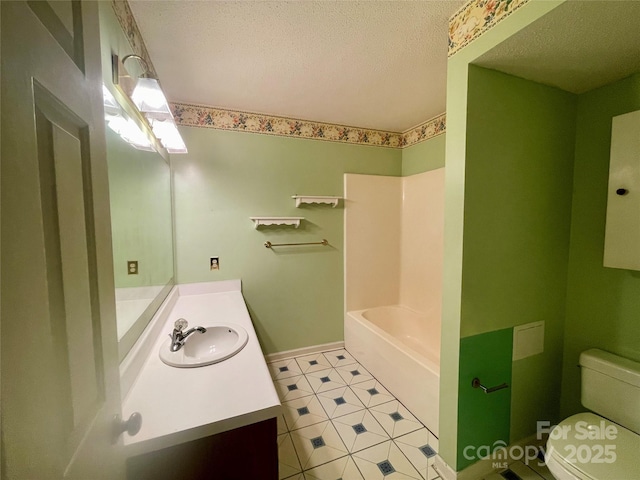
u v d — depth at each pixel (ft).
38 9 1.41
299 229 8.59
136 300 4.28
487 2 3.67
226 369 3.78
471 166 4.15
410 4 3.93
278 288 8.48
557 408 5.50
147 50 4.90
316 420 6.00
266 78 5.93
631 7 2.89
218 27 4.34
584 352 4.79
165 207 6.57
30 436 1.19
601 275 4.88
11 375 1.09
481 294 4.45
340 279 9.25
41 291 1.31
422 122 8.74
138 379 3.53
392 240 9.74
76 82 1.75
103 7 3.11
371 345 7.77
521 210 4.66
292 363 8.41
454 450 4.56
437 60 5.28
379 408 6.39
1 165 1.08
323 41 4.70
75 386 1.62
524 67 4.12
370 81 6.07
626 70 4.24
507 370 4.83
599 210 4.87
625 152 4.24
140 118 4.52
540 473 4.82
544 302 5.10
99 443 1.90
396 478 4.68
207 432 2.82
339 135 8.87
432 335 8.61
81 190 1.79
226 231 7.78
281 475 4.70
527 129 4.56
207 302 6.81
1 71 1.09
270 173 8.12
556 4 2.94
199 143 7.37
